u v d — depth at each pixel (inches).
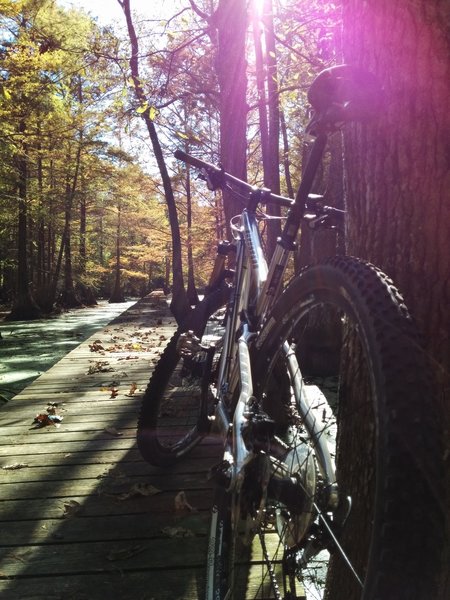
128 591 85.8
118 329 449.4
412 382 37.0
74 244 1384.1
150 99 266.4
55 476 131.6
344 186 70.3
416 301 58.7
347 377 66.3
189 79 431.2
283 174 799.7
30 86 486.9
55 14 608.7
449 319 57.1
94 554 96.3
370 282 44.4
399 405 36.2
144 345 353.1
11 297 1286.9
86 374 255.3
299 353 220.4
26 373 382.6
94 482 127.6
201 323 121.3
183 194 1114.7
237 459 60.6
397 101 59.1
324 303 54.0
